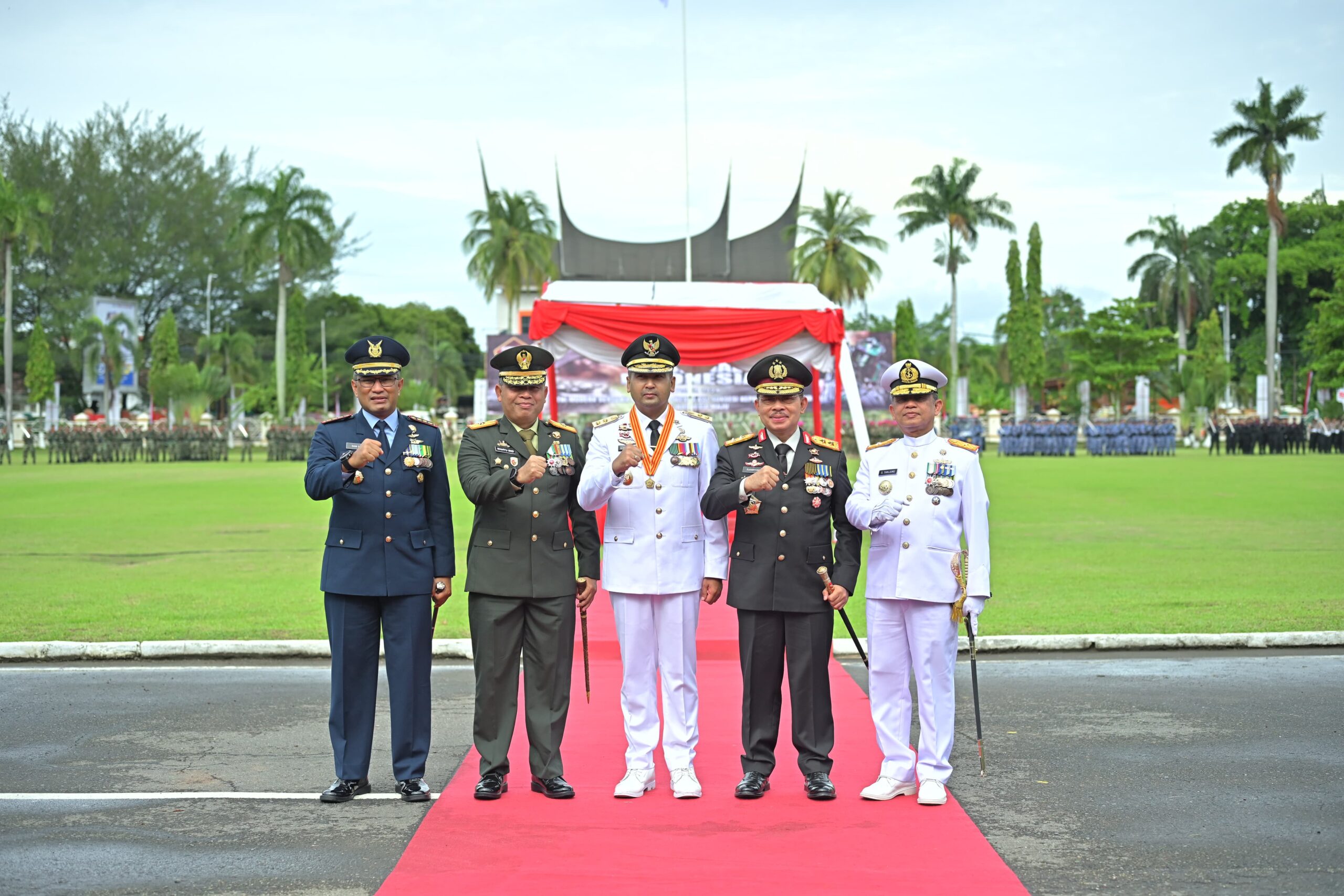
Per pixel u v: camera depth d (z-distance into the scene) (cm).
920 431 574
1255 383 8256
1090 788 571
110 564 1420
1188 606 1070
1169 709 727
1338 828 512
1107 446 4750
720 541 584
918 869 462
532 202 5909
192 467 3994
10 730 684
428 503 583
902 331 6462
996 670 846
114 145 9050
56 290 8619
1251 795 559
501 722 564
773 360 571
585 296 1429
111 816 533
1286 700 748
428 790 566
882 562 564
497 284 5894
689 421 588
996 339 8294
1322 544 1566
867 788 554
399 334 10525
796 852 480
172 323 5778
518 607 564
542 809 539
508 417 582
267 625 999
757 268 7131
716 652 875
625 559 569
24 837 505
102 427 4575
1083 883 449
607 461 567
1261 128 5809
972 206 5912
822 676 562
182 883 453
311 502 2402
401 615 567
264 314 9681
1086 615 1028
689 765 563
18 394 8100
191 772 604
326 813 538
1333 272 7506
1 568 1380
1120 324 6419
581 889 441
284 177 6019
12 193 5288
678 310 1334
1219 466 3681
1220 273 8244
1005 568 1336
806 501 562
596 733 673
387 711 739
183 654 897
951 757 626
